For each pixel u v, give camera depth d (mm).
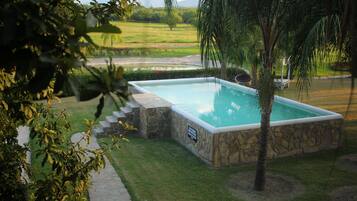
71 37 910
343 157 7699
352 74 2654
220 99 12375
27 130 8102
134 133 9477
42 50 878
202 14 5281
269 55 5613
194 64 21438
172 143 8711
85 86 896
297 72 5145
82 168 2768
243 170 7078
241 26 5227
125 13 2250
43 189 2500
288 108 10180
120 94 927
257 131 7449
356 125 9555
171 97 12672
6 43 825
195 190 6203
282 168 7180
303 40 4961
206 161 7418
